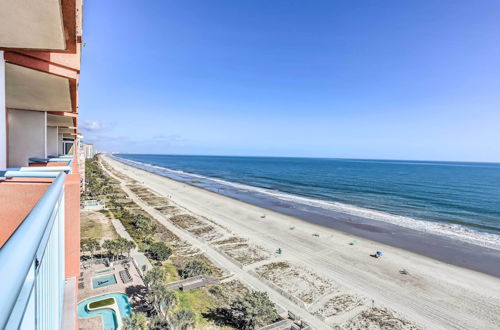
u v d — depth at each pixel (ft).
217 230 122.01
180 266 84.48
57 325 9.97
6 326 2.31
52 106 29.71
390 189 263.49
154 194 211.41
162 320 53.21
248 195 226.58
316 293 72.38
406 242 114.93
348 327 59.77
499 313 66.39
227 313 61.93
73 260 15.17
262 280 77.71
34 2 12.41
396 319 62.85
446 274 85.97
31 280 4.52
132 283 71.00
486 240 118.42
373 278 81.71
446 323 62.03
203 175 408.87
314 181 333.01
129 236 109.09
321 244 109.09
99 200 164.76
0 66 16.55
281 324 57.77
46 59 18.63
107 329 54.24
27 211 12.83
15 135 30.48
